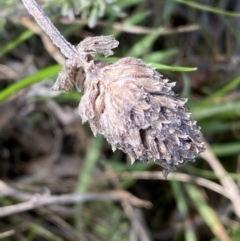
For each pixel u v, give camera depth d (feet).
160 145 0.31
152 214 0.67
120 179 0.65
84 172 0.62
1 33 0.62
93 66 0.34
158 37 0.68
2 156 0.67
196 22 0.66
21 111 0.65
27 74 0.64
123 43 0.67
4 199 0.62
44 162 0.67
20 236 0.63
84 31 0.65
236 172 0.66
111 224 0.65
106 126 0.33
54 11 0.61
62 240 0.63
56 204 0.64
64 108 0.66
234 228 0.62
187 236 0.64
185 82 0.62
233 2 0.65
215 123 0.64
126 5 0.61
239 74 0.65
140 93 0.31
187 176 0.63
